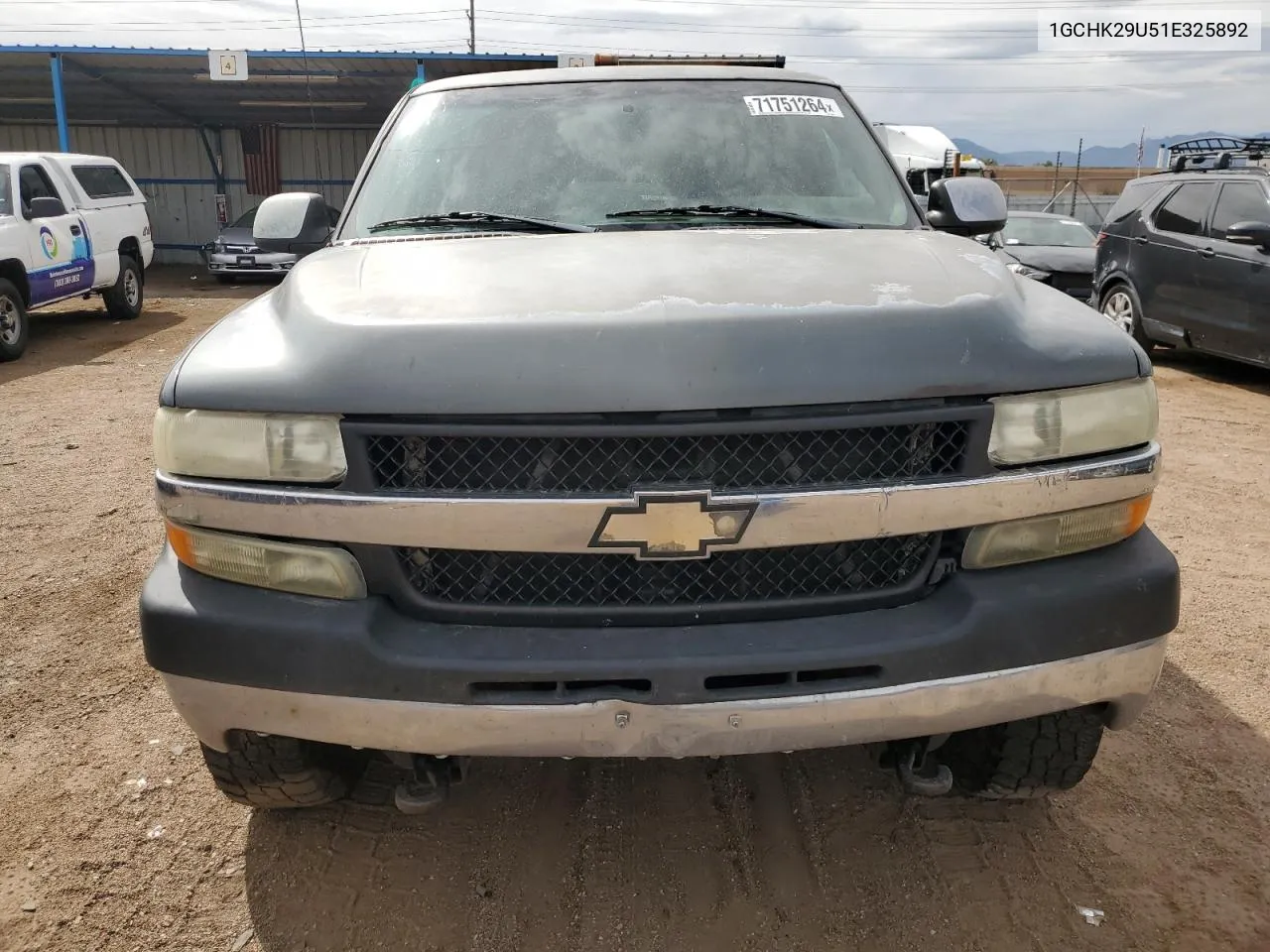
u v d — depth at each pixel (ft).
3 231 32.22
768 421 6.12
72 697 10.85
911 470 6.49
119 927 7.51
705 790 9.11
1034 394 6.51
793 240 8.49
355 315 6.69
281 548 6.48
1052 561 6.78
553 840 8.44
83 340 37.22
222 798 9.05
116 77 62.44
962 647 6.37
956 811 8.79
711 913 7.59
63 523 16.39
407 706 6.26
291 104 70.28
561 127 10.35
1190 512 17.17
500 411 6.07
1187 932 7.38
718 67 11.24
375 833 8.55
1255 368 31.04
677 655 6.18
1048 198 93.40
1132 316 31.63
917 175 43.04
